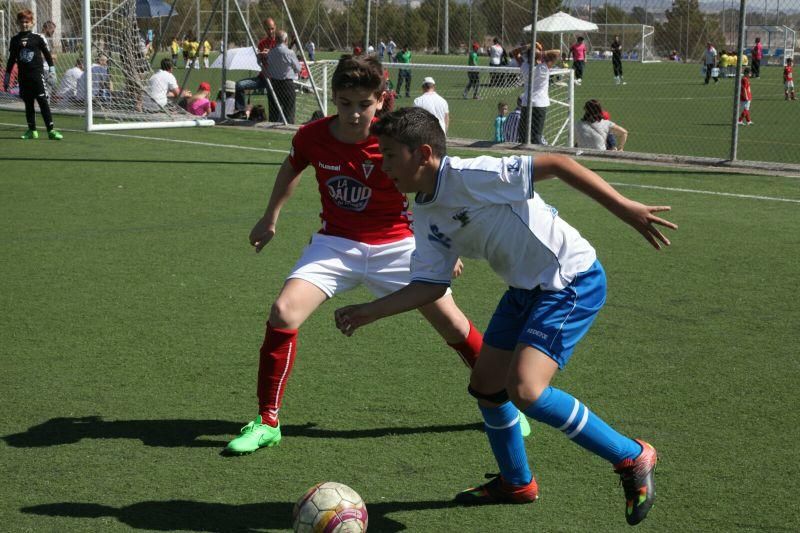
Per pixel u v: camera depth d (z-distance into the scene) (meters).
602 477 3.72
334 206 4.09
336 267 4.05
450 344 4.12
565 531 3.28
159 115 17.70
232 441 3.90
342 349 5.26
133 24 18.16
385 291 4.16
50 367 4.90
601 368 4.96
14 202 9.62
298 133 4.07
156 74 18.03
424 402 4.50
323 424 4.24
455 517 3.38
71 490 3.56
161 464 3.81
